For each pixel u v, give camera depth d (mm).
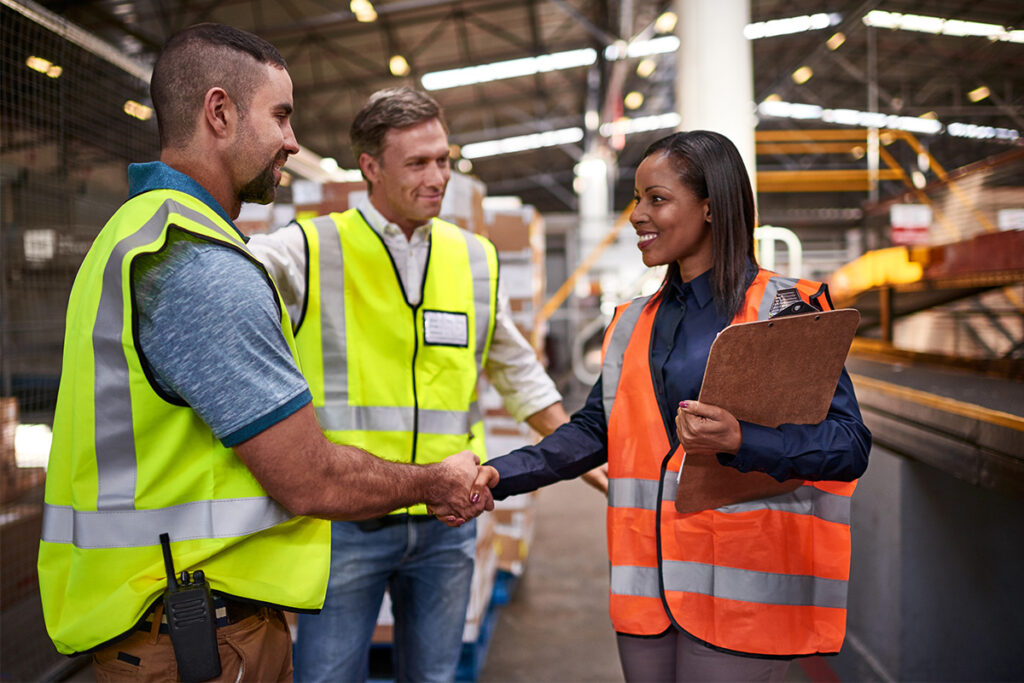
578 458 1360
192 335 841
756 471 1083
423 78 11898
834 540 1146
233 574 941
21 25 2508
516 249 3074
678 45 4418
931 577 1963
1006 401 1861
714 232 1185
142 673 918
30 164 3045
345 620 1486
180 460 903
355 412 1502
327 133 14305
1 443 2748
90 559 892
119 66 2908
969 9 7230
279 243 1455
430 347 1574
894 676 1980
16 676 2451
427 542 1543
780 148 15602
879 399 2186
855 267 3975
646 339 1261
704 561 1165
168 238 865
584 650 2707
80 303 925
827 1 10094
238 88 961
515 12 10172
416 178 1474
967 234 3719
